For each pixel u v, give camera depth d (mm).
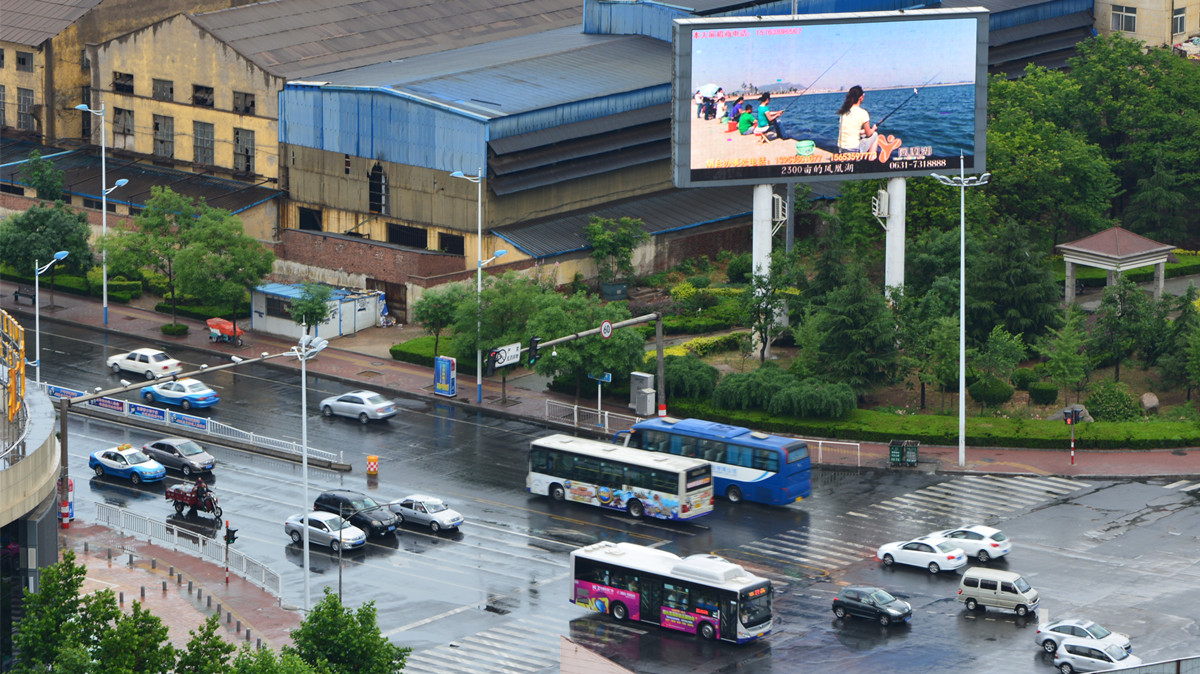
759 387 123188
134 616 68562
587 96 155750
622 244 151625
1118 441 117188
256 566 95062
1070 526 103375
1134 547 99750
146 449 115125
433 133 151000
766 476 107250
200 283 143250
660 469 104750
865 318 124812
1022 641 86312
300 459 116625
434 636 87750
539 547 101000
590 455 107562
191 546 99250
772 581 95250
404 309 149750
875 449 117938
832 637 87250
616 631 88688
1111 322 132125
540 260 149125
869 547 100562
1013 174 155000
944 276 135875
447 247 153500
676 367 126750
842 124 132125
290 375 136750
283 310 146500
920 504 107750
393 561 98750
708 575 86812
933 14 131625
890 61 131625
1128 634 87000
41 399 85062
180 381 129125
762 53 129625
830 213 153625
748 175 131375
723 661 84312
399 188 154875
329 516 100938
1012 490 110062
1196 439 117562
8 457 74625
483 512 106938
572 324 124188
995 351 124062
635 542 101562
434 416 126750
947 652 85000
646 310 146125
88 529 103250
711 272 158250
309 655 72688
